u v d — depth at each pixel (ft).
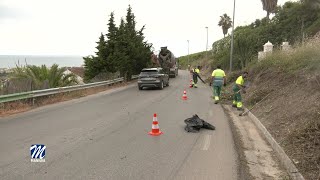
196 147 24.63
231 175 18.63
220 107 47.24
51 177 18.02
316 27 98.27
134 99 57.00
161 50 131.34
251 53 99.50
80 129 30.81
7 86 46.11
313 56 41.65
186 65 310.24
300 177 17.30
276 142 24.39
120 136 28.07
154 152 23.17
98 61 95.25
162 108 45.70
